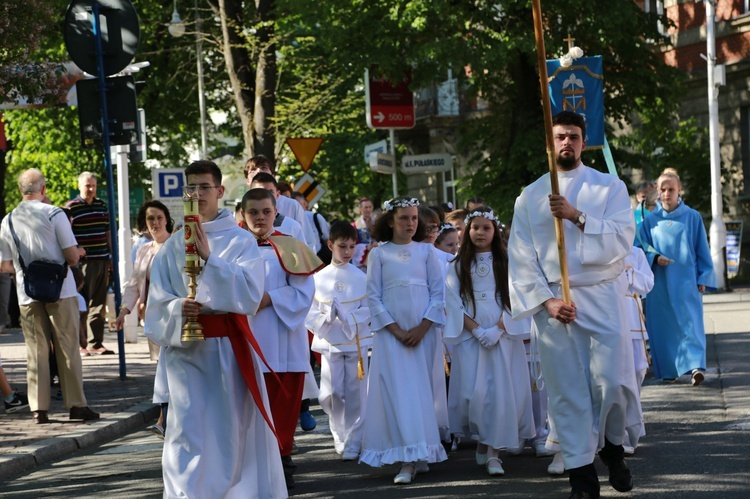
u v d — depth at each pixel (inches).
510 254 283.4
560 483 306.0
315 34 1146.0
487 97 1173.7
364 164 1478.8
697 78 1309.1
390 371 332.2
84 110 554.3
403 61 1043.9
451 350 372.2
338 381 373.7
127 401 487.5
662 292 490.6
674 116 1214.9
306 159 924.0
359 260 600.4
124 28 551.5
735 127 1269.7
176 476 255.9
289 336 319.3
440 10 996.6
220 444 259.6
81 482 340.2
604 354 272.5
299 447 386.0
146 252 435.5
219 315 262.2
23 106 645.9
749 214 1257.4
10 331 878.4
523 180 1138.7
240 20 1076.5
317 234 543.8
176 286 263.0
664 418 395.5
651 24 1112.2
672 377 487.8
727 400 426.9
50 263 434.9
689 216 490.9
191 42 1398.9
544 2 1024.2
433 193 1625.2
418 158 978.1
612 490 291.9
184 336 255.4
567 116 281.7
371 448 331.6
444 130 1581.0
